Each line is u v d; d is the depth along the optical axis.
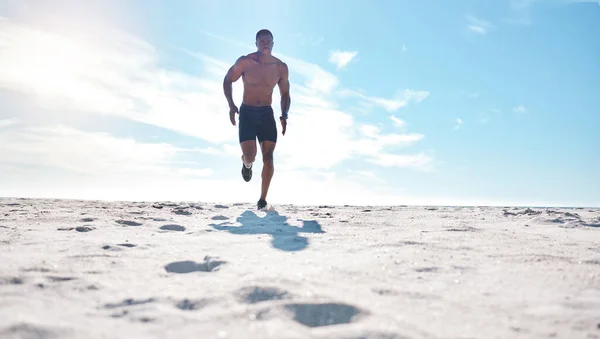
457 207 6.29
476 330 1.16
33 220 3.46
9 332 1.05
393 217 4.32
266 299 1.39
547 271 1.80
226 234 2.85
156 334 1.08
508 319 1.25
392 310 1.30
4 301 1.30
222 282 1.56
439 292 1.49
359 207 6.31
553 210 5.09
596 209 5.97
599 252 2.22
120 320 1.18
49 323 1.12
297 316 1.26
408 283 1.60
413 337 1.08
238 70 4.88
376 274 1.71
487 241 2.55
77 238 2.59
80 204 5.48
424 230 3.13
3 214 3.91
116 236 2.72
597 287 1.58
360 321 1.21
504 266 1.88
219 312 1.24
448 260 1.98
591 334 1.15
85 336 1.06
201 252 2.17
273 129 5.00
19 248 2.20
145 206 5.45
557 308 1.34
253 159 4.94
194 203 6.43
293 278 1.61
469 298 1.43
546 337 1.13
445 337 1.11
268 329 1.12
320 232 2.98
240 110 5.02
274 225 3.40
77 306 1.29
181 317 1.19
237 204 6.25
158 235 2.78
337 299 1.36
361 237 2.70
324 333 1.10
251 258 2.00
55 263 1.82
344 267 1.80
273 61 4.94
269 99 4.96
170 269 1.88
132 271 1.74
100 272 1.70
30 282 1.51
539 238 2.75
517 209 5.74
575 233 3.10
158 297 1.38
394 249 2.24
